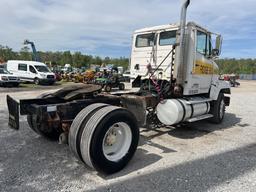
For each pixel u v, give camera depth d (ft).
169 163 13.92
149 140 18.16
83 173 12.35
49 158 14.05
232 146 17.28
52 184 11.14
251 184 11.61
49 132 16.63
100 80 58.49
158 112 18.74
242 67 263.08
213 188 11.14
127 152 13.19
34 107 13.50
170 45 19.98
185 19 18.39
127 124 13.10
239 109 34.32
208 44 22.04
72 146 12.42
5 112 26.11
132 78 22.79
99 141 11.72
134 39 22.62
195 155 15.29
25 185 10.96
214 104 23.76
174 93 19.38
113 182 11.52
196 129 21.90
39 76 74.33
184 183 11.56
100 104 13.34
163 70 20.24
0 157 13.98
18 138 17.39
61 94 15.84
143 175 12.33
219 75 24.70
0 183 11.06
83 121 12.15
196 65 20.56
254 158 15.02
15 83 65.36
